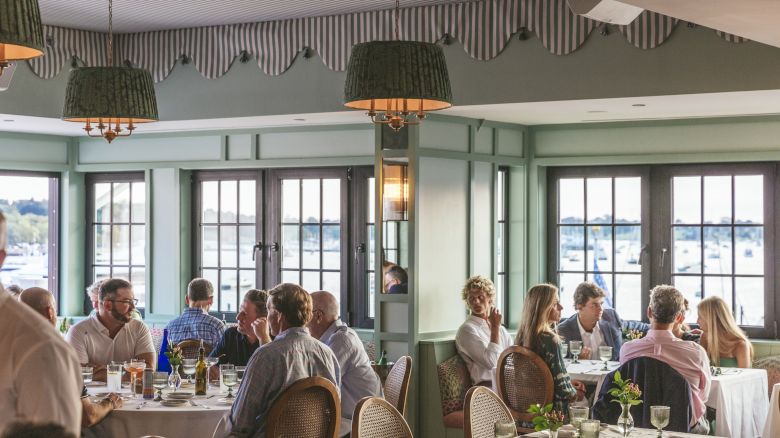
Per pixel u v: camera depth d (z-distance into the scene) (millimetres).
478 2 7070
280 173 8664
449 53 7168
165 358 6625
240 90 7832
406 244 7500
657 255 8156
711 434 6312
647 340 5734
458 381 7395
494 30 7023
